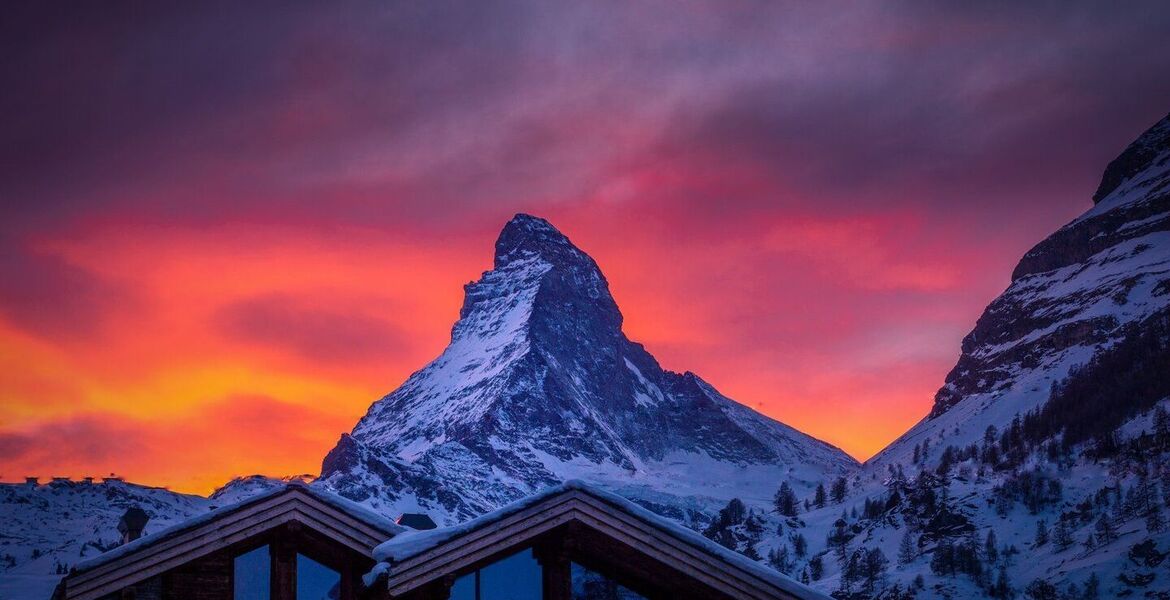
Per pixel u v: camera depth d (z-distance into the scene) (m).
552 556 44.41
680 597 44.53
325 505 47.66
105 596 45.56
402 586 43.19
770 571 44.81
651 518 44.91
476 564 44.25
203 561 46.56
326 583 47.53
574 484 44.81
